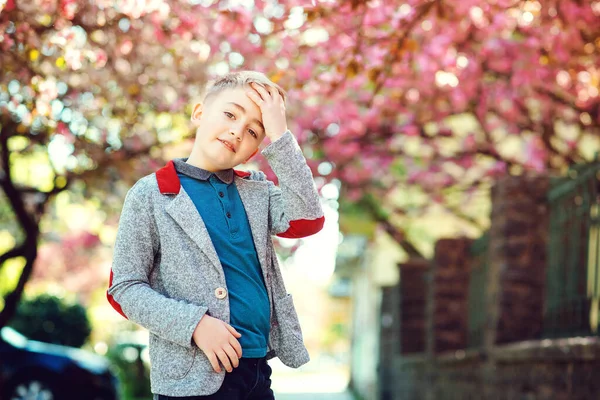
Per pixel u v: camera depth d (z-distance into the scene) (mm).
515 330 7047
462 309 10297
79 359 10195
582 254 5820
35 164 10461
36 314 13375
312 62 6801
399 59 5766
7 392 9734
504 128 10047
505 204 7156
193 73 6871
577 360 5000
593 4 6957
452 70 8141
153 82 6969
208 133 2955
